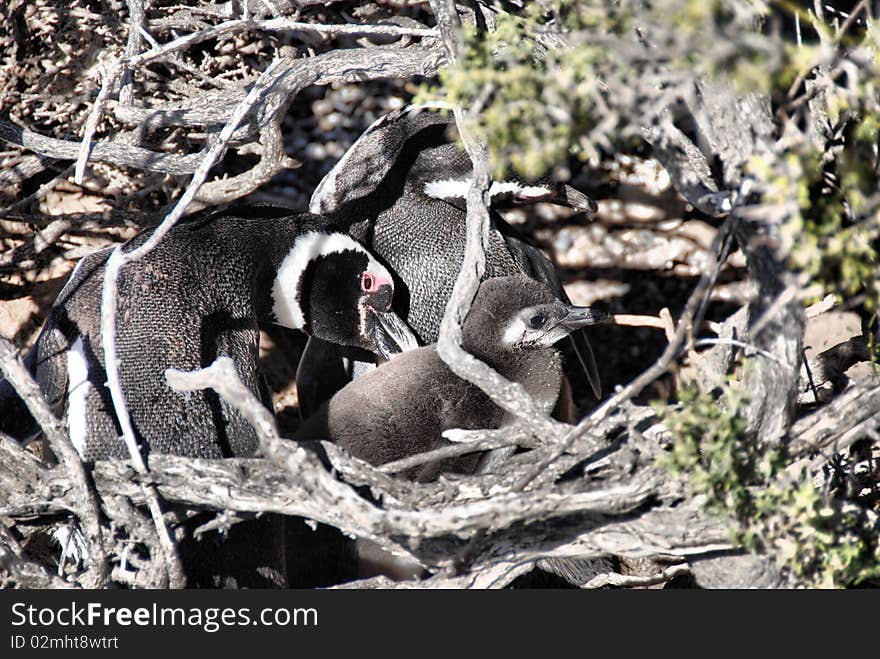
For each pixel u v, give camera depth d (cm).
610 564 1529
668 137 1202
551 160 1073
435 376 1519
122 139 1719
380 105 2194
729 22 978
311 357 1920
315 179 2198
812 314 1451
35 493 1269
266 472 1194
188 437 1390
